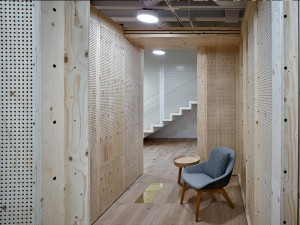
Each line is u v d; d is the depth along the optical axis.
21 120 1.69
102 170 3.50
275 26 1.61
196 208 3.36
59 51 1.73
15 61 1.67
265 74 1.99
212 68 5.23
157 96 8.80
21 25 1.67
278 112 1.56
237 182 4.78
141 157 5.40
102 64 3.46
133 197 4.14
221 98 5.22
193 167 3.96
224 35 4.38
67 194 1.80
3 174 1.70
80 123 1.78
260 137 2.24
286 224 1.51
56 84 1.73
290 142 1.50
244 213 3.50
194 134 9.96
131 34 4.33
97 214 3.37
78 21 1.77
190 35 4.38
